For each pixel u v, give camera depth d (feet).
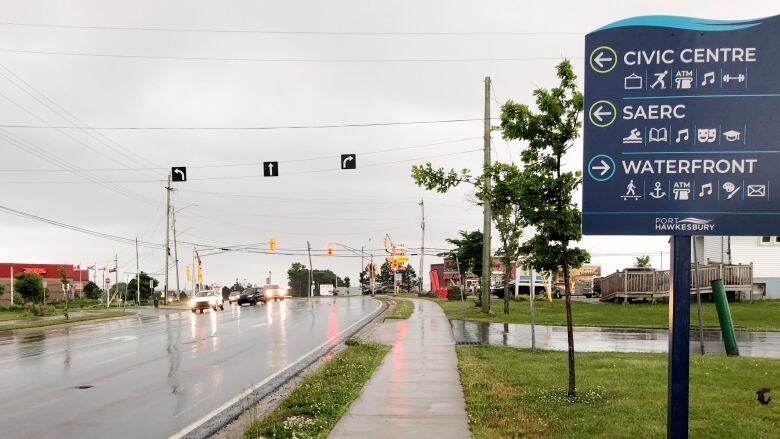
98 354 56.70
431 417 26.14
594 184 20.90
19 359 54.24
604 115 21.01
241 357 52.06
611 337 60.13
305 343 62.75
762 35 20.27
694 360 41.01
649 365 39.22
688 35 20.66
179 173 92.79
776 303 100.68
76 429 27.45
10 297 272.10
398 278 259.80
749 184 20.11
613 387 31.89
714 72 20.47
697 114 20.49
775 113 20.08
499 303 127.54
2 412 31.17
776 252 114.93
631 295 110.63
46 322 108.99
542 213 29.19
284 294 223.10
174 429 27.32
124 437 26.03
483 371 38.06
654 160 20.63
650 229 20.45
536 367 39.27
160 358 52.37
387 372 38.81
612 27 21.12
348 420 25.70
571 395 29.76
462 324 76.59
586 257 30.45
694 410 26.68
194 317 120.26
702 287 105.60
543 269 30.81
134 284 317.83
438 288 199.11
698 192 20.31
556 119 29.89
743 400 28.76
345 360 44.21
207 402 33.17
